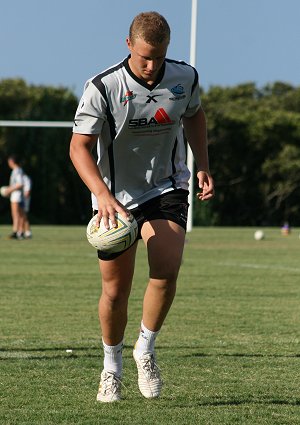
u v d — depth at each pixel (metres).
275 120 122.94
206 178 12.01
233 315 21.06
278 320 20.20
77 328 18.66
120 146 11.47
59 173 108.12
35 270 33.50
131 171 11.67
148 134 11.40
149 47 10.45
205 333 18.11
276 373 13.79
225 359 15.01
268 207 123.25
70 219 108.94
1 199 108.88
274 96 148.00
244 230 86.00
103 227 10.66
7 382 12.96
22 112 114.50
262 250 47.84
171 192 11.66
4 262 37.44
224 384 12.91
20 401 11.71
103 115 11.16
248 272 33.38
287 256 42.88
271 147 123.38
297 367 14.31
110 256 11.14
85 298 24.38
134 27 10.55
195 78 11.54
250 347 16.30
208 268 35.12
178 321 19.94
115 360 11.76
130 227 10.65
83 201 109.06
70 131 108.94
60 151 108.50
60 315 20.80
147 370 11.66
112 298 11.41
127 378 13.38
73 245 50.59
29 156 108.56
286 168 120.38
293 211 122.88
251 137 122.88
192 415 10.88
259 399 11.91
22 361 14.63
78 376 13.43
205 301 23.92
